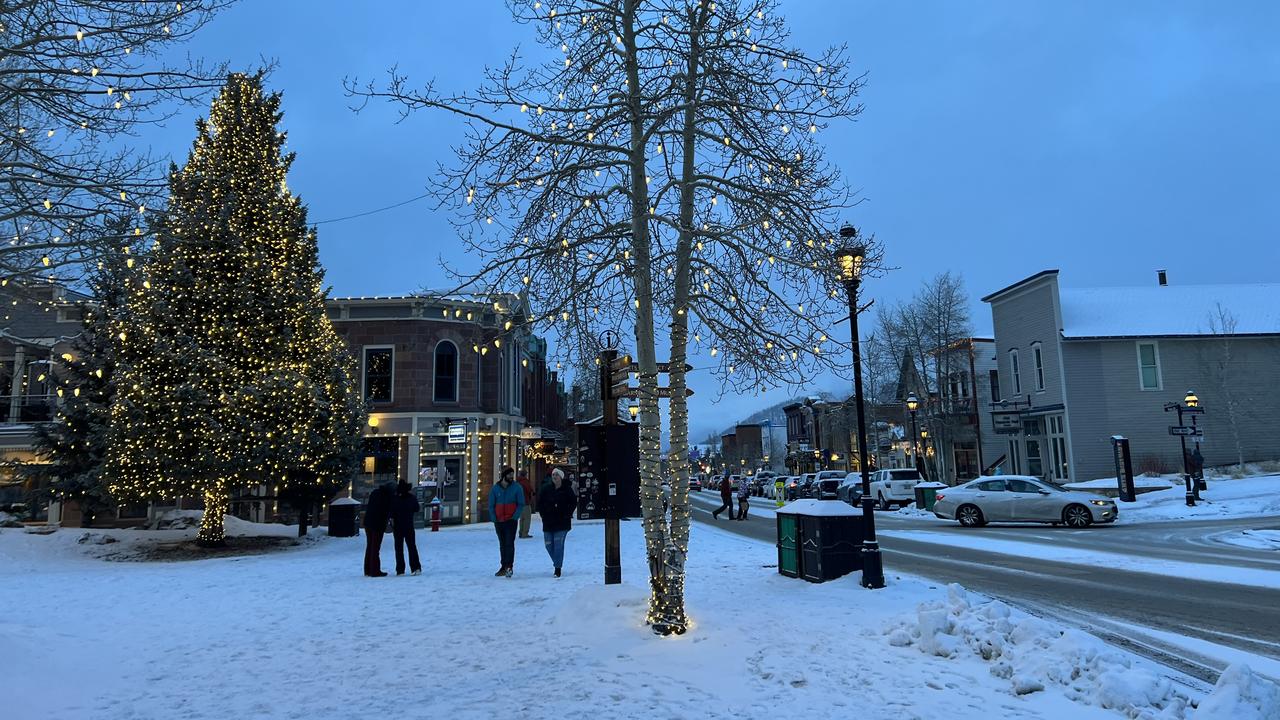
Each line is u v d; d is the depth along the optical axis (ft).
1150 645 24.32
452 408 95.86
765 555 47.03
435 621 28.48
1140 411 112.06
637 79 26.02
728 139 24.70
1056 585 37.11
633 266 23.52
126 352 59.11
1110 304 121.80
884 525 80.89
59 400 65.21
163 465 57.31
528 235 25.50
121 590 38.93
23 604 34.37
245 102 65.62
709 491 264.72
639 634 23.75
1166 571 41.55
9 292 24.27
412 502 44.21
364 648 24.40
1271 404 110.93
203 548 62.08
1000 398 129.49
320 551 60.39
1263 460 109.29
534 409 125.59
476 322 25.23
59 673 21.35
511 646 23.86
